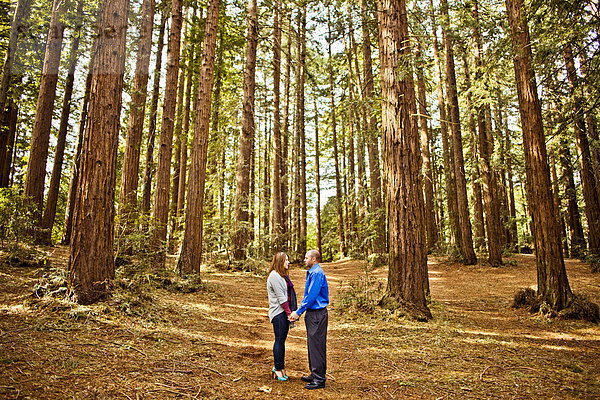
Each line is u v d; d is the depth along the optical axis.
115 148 6.00
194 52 18.08
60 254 10.23
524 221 18.95
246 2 16.39
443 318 7.68
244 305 8.72
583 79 8.35
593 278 11.70
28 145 17.42
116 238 8.98
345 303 8.52
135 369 3.70
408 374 4.45
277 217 19.86
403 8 8.69
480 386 4.04
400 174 8.03
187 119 18.94
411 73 8.11
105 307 5.36
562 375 4.42
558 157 15.49
